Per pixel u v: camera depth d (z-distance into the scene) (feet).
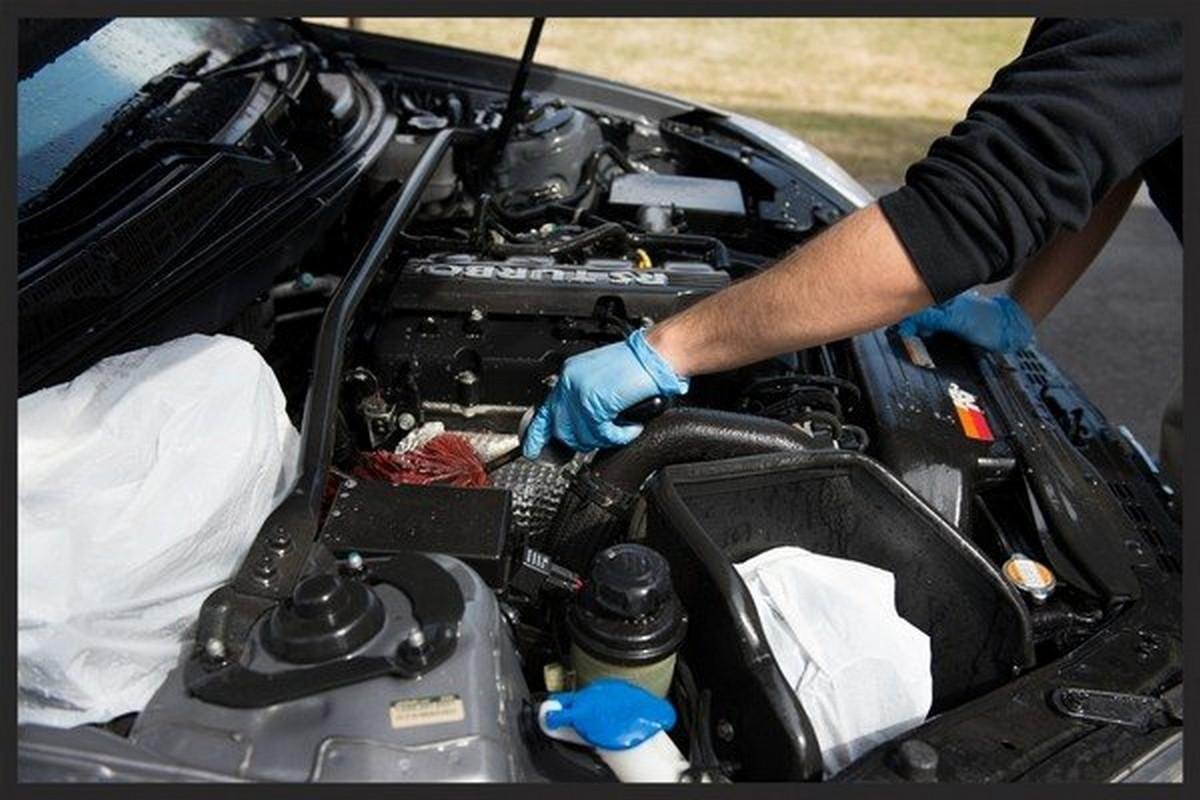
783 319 4.87
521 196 7.92
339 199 6.25
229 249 5.54
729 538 4.77
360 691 3.62
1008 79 4.61
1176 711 4.21
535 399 5.97
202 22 7.56
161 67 6.64
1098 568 5.05
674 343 5.21
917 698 4.34
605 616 3.98
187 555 3.96
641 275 6.39
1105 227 7.02
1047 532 5.33
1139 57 4.37
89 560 3.67
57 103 5.79
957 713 4.15
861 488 4.69
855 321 4.85
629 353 5.23
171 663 3.96
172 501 3.92
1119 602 4.92
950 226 4.50
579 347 5.98
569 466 5.62
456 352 5.92
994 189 4.40
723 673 4.15
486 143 7.99
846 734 4.25
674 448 5.16
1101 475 5.90
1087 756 3.98
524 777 3.67
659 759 3.84
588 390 5.18
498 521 4.68
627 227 7.36
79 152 5.60
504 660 3.93
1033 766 3.92
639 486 5.16
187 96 6.44
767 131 9.26
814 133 19.80
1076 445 6.14
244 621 3.96
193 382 4.23
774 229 7.86
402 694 3.62
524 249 6.71
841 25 27.27
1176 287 14.56
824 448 5.11
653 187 8.01
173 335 5.04
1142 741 4.06
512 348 5.96
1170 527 5.59
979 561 4.53
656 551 4.42
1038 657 4.96
